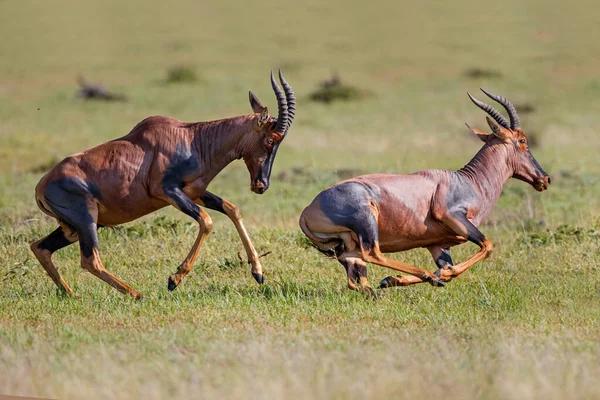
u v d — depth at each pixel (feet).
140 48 506.89
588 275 106.01
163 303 92.02
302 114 304.91
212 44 524.93
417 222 96.84
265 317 86.63
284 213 153.58
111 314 88.58
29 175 195.83
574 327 83.66
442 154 231.91
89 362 70.59
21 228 127.13
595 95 340.80
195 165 95.55
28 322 86.02
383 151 237.04
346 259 95.66
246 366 68.74
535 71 403.95
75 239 99.30
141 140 95.66
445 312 89.61
